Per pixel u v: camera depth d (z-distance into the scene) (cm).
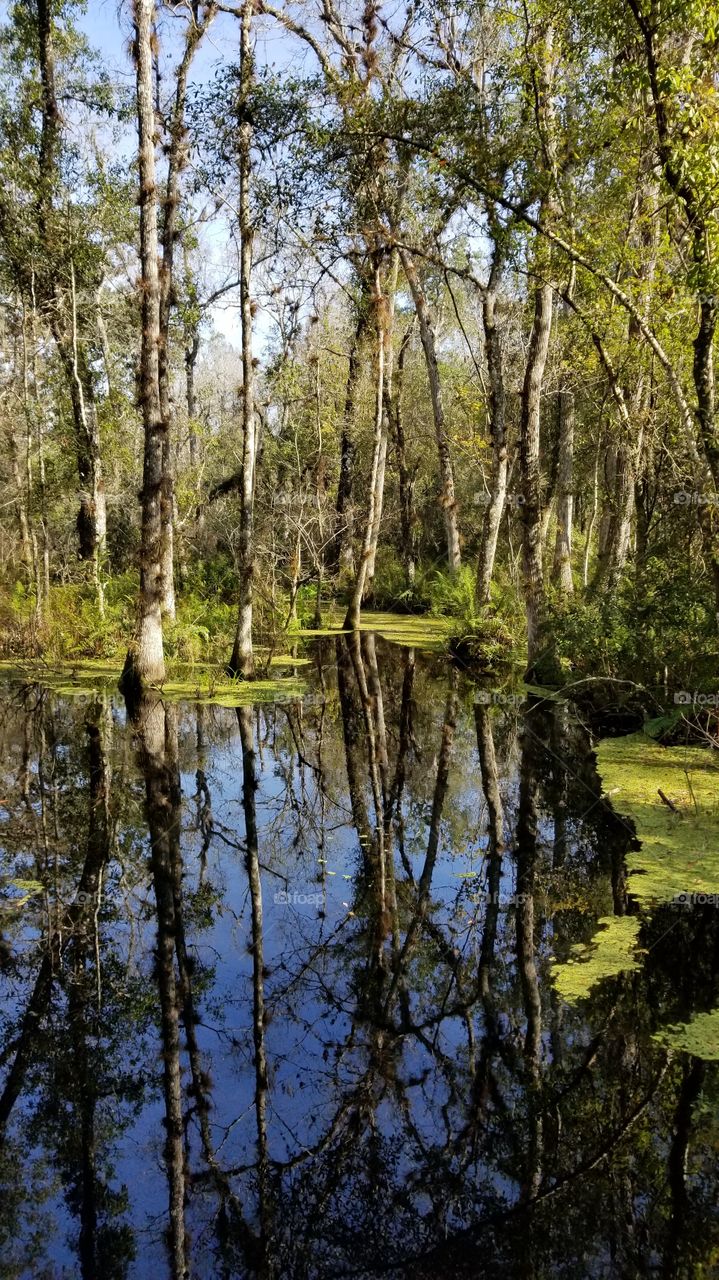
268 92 1000
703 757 827
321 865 609
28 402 1528
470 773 838
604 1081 357
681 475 896
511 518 2012
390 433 2445
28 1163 320
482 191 815
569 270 862
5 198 1455
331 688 1305
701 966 438
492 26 1148
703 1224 285
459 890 558
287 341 1669
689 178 606
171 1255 275
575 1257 269
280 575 2091
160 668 1227
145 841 656
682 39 665
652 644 916
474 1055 379
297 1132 336
